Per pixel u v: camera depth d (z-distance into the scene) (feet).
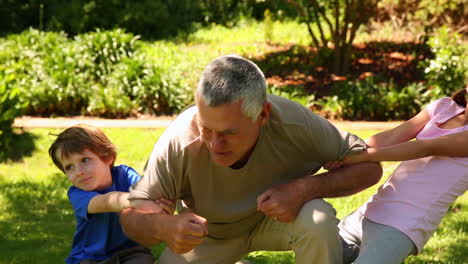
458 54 32.40
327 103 31.45
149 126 28.25
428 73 34.14
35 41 38.34
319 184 10.03
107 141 11.40
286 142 9.94
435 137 10.54
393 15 44.88
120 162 22.77
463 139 10.03
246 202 10.40
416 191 10.51
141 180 10.18
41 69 33.81
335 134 10.30
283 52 42.22
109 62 34.78
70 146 10.87
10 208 17.99
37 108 30.68
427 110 11.41
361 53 40.19
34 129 27.45
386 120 30.48
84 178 10.91
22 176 21.65
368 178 10.51
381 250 10.14
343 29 36.68
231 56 8.90
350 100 30.76
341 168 10.41
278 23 52.85
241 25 53.98
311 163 10.63
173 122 10.17
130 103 31.09
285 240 10.55
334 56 37.83
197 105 8.74
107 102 30.76
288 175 10.48
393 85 32.53
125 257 10.96
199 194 10.23
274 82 35.83
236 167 9.98
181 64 36.11
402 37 43.68
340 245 10.25
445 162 10.50
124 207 9.99
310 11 40.24
